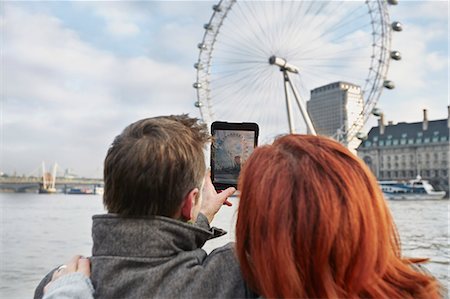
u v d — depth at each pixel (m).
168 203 1.33
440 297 1.19
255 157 1.23
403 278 1.14
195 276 1.24
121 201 1.31
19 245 11.82
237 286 1.26
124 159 1.30
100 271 1.25
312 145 1.21
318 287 1.05
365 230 1.07
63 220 17.88
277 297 1.07
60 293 1.21
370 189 1.14
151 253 1.26
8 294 7.40
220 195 1.64
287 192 1.11
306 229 1.06
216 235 1.60
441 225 13.51
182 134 1.39
